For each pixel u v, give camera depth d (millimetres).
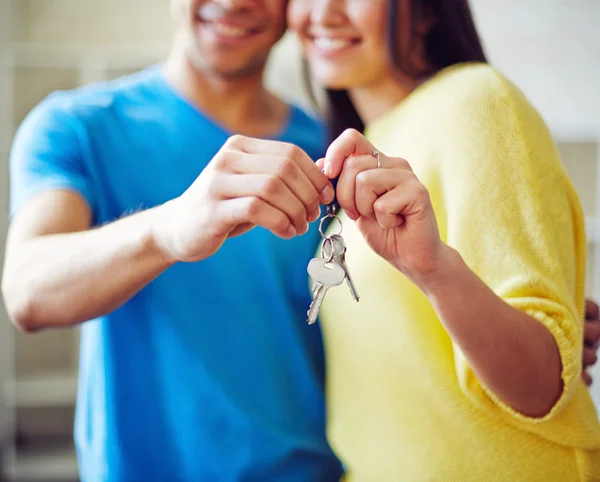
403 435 960
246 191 743
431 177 916
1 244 3623
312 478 1189
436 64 1109
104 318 1184
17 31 3781
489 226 832
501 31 3787
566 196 890
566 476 877
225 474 1160
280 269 1221
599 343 1101
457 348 842
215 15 1195
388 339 971
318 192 771
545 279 800
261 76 1302
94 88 1309
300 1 1130
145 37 3904
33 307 971
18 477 3381
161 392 1179
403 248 760
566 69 3791
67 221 1107
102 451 1190
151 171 1234
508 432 885
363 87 1139
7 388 3443
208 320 1185
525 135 872
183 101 1277
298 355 1217
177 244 810
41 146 1184
